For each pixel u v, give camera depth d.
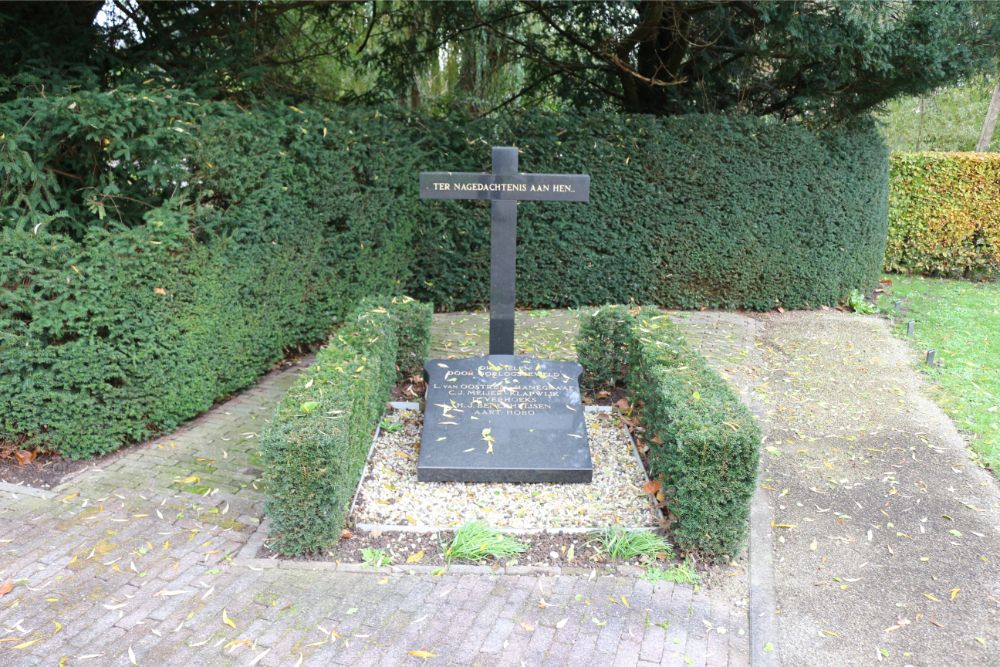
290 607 3.55
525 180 5.86
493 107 12.58
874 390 6.95
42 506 4.48
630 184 9.80
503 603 3.62
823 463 5.40
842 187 10.05
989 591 3.88
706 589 3.79
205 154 5.66
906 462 5.43
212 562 3.93
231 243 6.07
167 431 5.58
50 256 4.67
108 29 7.21
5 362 4.72
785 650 3.37
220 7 8.08
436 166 9.70
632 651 3.29
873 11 7.32
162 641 3.29
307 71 10.66
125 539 4.14
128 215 5.73
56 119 4.93
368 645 3.29
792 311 10.30
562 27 11.57
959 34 9.05
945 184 12.87
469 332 8.71
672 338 5.78
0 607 3.50
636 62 11.73
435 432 5.10
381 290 9.05
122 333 5.04
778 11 8.50
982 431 5.95
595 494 4.75
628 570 3.92
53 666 3.12
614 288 10.16
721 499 3.88
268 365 7.11
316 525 3.89
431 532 4.27
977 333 9.13
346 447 4.07
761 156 9.72
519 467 4.83
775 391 6.93
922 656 3.37
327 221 7.73
